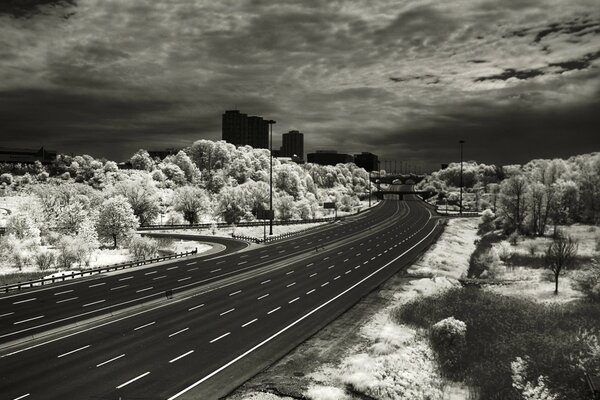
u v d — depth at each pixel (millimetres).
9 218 81875
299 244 86000
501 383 27453
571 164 153750
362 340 34000
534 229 105000
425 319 38344
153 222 127562
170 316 39250
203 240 94125
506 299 45656
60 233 90125
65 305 42500
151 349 31203
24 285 50438
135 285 51281
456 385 27953
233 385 25953
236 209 134750
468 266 69500
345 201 180125
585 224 114625
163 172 187750
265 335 34594
